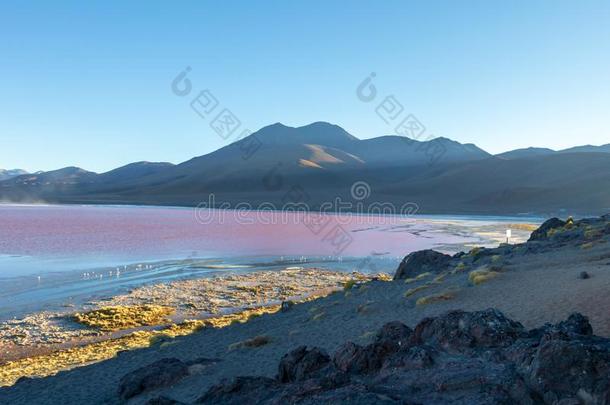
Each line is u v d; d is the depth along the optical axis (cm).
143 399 1492
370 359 1069
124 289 4522
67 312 3694
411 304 2283
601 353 734
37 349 2877
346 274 5309
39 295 4278
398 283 3203
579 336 839
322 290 4503
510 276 2345
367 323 2086
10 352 2819
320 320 2403
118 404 1524
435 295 2194
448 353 998
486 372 823
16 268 5844
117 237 9925
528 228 10338
